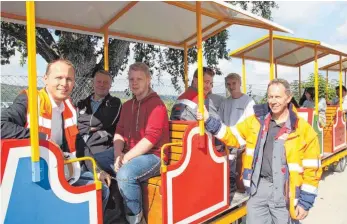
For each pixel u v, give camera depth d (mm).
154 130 2869
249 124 2781
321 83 13234
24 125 2205
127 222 2939
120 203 3066
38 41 8227
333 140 7129
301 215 2523
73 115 2752
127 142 3143
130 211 2758
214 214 3236
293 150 2535
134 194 2748
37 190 1962
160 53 10906
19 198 1885
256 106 2748
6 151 1829
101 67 8789
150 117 2908
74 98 6820
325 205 5496
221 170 3355
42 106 2393
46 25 3678
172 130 3156
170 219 2732
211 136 3217
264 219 2715
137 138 3033
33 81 1882
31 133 1900
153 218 2832
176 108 3551
